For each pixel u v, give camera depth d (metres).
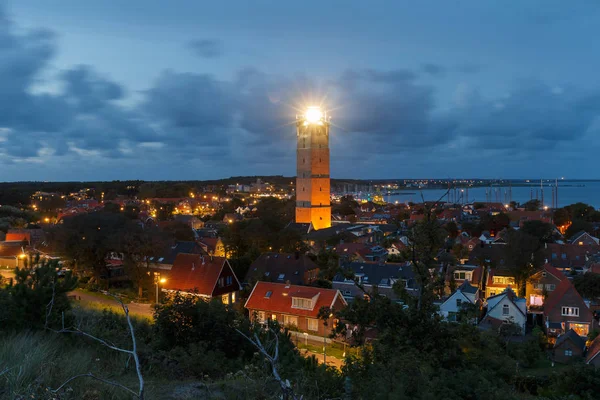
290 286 45.75
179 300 21.44
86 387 8.80
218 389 11.93
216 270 50.53
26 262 16.77
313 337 40.75
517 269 58.94
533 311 54.09
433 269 16.86
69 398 7.98
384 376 11.55
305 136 108.94
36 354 9.16
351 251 76.31
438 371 13.15
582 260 72.06
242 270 61.16
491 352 22.33
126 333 17.45
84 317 19.48
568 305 47.03
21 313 14.86
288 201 162.75
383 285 52.56
